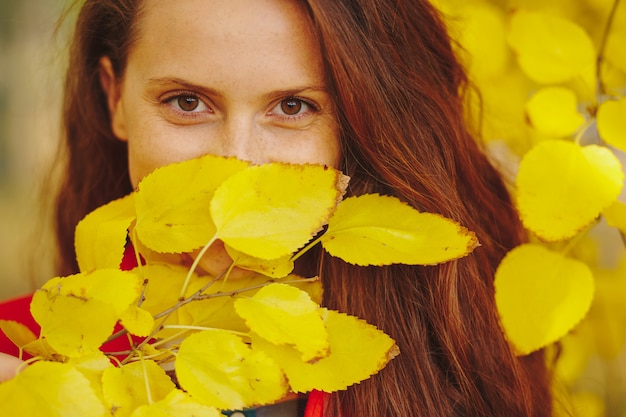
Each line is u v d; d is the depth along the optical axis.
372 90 0.78
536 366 0.94
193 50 0.73
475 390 0.84
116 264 0.70
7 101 2.17
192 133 0.75
